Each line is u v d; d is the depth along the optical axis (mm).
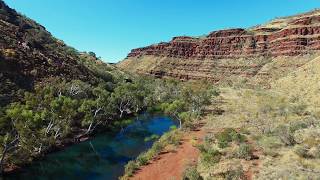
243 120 66250
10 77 69438
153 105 101000
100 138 61531
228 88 138875
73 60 104938
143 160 44500
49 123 52344
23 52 83000
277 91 109125
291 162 35000
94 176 41656
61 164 45719
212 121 69750
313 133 44688
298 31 178500
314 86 93625
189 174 35812
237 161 38000
